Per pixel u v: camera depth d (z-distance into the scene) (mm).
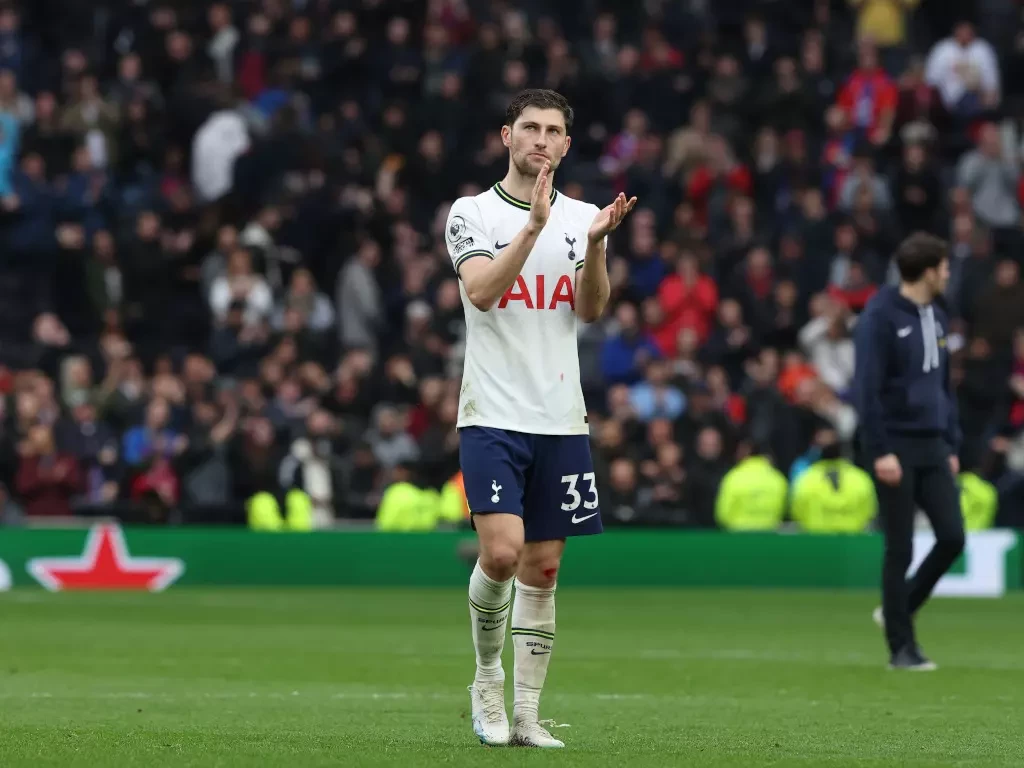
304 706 28500
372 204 79188
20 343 78375
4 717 26359
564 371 22594
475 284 21891
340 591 63625
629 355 72125
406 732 24484
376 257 77188
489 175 79750
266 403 69375
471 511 22266
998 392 73938
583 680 33969
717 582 65312
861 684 33125
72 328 78812
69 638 44219
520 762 20484
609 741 23578
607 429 65562
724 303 74375
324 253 78812
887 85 84312
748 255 76625
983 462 69812
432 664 37281
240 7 86812
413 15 86125
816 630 47906
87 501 67438
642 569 65500
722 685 33000
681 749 22547
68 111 81188
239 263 74500
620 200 21750
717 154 80688
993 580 63719
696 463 66625
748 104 84000
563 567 65500
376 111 84375
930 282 34812
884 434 34656
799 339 74250
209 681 33375
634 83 83750
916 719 27125
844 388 71750
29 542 64438
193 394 69000
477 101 81500
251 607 55906
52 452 67250
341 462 67125
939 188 81062
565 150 22922
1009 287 75250
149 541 64938
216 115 81625
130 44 86938
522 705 22797
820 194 79938
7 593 62031
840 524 65500
